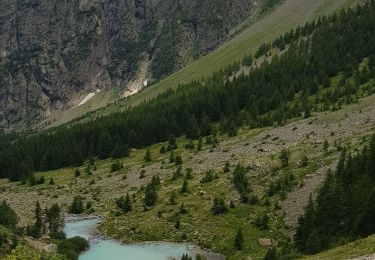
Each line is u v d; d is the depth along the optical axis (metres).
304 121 144.50
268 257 70.44
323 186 84.12
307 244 72.25
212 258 78.88
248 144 139.38
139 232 93.00
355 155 97.38
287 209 88.94
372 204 69.62
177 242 87.50
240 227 87.69
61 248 82.19
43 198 133.62
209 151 147.88
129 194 120.81
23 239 78.12
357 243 57.78
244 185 104.19
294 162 108.88
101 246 87.50
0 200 131.75
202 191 107.06
